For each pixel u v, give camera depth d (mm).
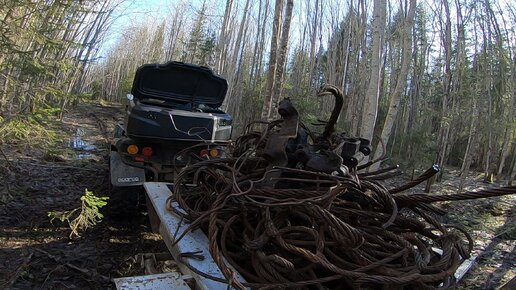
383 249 2115
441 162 13852
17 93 5148
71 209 5152
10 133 4949
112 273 3619
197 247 2301
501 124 14836
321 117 13844
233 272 1840
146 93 5332
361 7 15633
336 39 19969
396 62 20078
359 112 14836
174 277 2182
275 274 1868
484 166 19391
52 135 5516
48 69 5363
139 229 4672
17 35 5117
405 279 1696
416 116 18125
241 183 2457
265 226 2020
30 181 6047
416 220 2428
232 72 18766
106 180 6719
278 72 9414
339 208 2271
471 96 16062
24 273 3443
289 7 9273
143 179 4531
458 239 2285
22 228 4441
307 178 2416
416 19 18359
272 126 2908
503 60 14656
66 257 3852
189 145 4664
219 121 4789
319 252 1854
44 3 6062
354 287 1818
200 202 2852
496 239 6426
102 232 4520
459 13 14141
